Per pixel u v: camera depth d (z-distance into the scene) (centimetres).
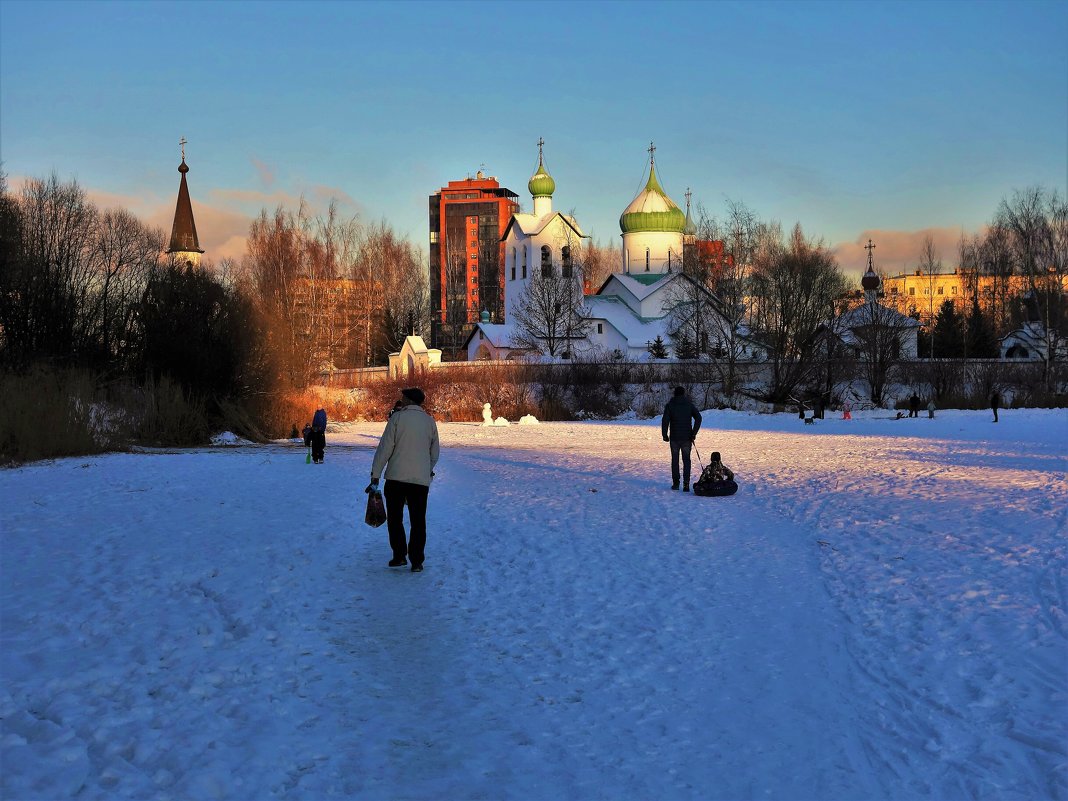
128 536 1241
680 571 1059
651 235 8806
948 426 4325
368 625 820
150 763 495
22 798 442
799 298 6288
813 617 847
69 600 869
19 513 1461
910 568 1027
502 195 16862
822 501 1648
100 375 3369
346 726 572
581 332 8131
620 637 788
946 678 659
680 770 512
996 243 8581
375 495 1062
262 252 6794
